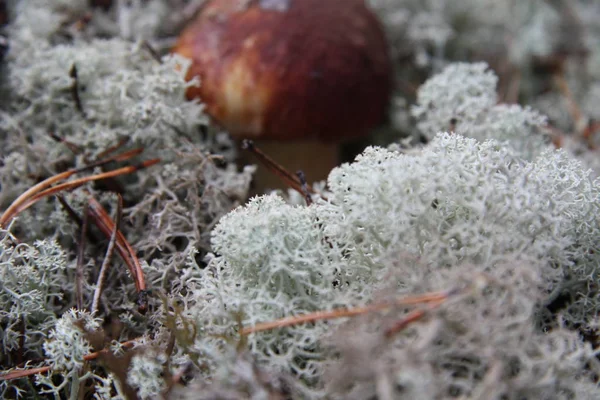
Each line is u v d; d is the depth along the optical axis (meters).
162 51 0.30
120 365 0.17
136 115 0.24
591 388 0.17
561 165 0.20
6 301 0.20
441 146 0.19
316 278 0.19
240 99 0.25
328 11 0.26
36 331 0.20
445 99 0.25
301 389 0.17
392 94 0.30
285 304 0.18
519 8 0.34
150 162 0.24
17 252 0.20
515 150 0.23
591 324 0.18
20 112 0.26
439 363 0.16
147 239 0.22
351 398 0.16
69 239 0.23
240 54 0.25
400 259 0.18
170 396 0.17
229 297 0.18
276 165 0.24
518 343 0.17
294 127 0.26
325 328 0.18
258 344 0.18
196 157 0.24
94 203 0.23
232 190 0.24
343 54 0.26
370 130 0.28
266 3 0.26
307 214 0.19
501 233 0.18
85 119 0.25
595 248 0.19
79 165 0.24
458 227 0.18
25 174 0.24
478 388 0.16
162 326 0.19
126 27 0.29
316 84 0.26
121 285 0.22
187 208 0.24
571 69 0.34
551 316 0.19
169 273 0.21
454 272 0.17
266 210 0.19
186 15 0.31
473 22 0.35
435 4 0.34
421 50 0.32
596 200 0.20
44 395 0.20
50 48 0.27
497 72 0.34
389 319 0.16
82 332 0.18
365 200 0.18
